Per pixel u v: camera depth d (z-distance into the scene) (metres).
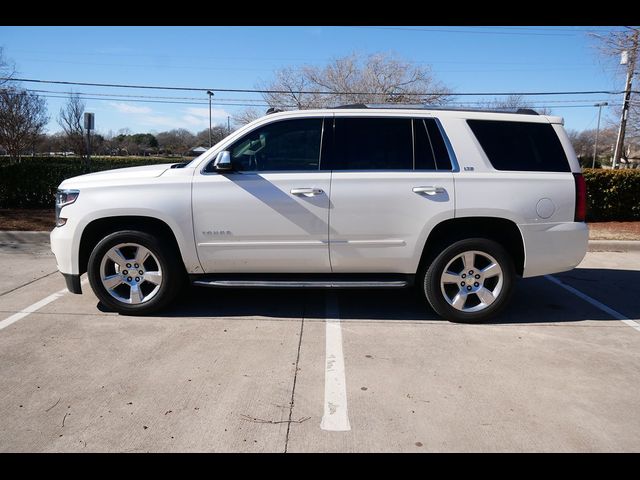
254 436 2.88
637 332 4.59
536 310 5.20
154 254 4.67
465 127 4.61
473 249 4.58
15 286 5.84
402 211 4.48
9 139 27.36
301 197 4.46
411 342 4.26
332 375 3.63
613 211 11.01
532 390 3.44
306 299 5.42
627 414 3.15
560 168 4.63
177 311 4.98
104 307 5.08
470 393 3.39
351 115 4.63
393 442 2.84
